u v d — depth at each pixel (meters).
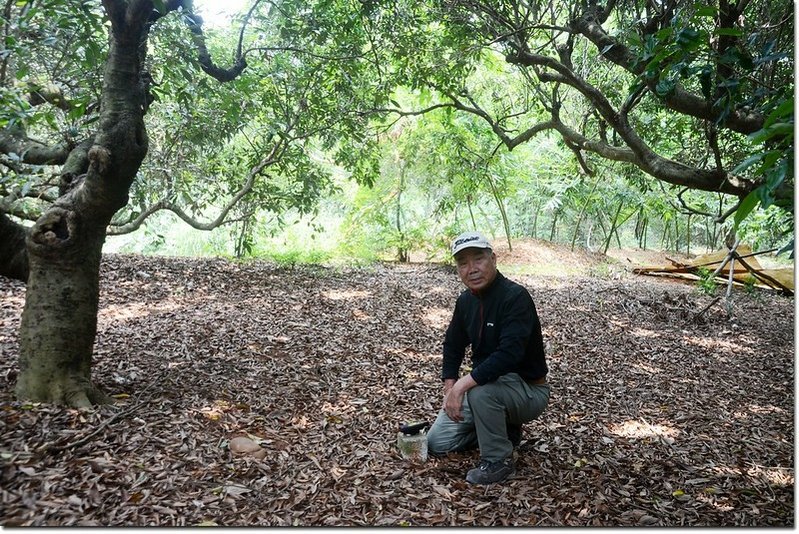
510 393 2.98
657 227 21.97
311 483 2.75
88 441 2.82
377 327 6.45
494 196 14.76
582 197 15.57
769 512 2.78
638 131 8.09
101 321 5.39
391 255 14.41
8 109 3.43
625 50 5.42
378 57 7.88
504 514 2.61
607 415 4.11
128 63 3.05
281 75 7.90
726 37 4.40
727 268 12.41
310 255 11.82
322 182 10.28
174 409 3.38
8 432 2.76
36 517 2.19
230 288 7.77
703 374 5.51
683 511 2.75
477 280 3.01
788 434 3.95
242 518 2.40
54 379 3.15
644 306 8.98
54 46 4.79
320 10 6.90
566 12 8.48
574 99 11.57
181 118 7.67
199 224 8.80
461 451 3.26
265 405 3.67
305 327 6.05
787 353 6.59
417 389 4.39
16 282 6.33
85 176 3.23
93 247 3.22
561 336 6.69
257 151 9.30
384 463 3.04
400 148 13.48
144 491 2.48
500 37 6.16
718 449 3.61
